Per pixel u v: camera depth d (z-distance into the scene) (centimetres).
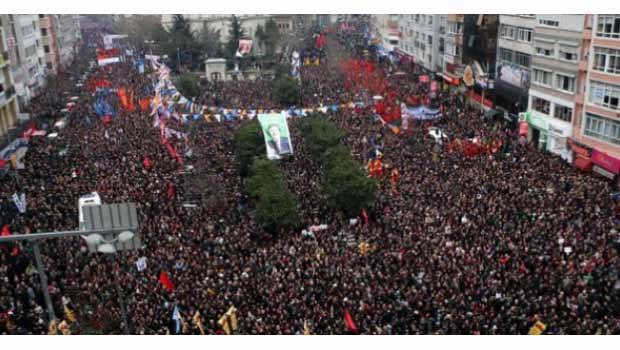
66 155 4788
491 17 6278
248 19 13475
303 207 3700
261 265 2759
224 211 3634
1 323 2267
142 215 3409
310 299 2423
